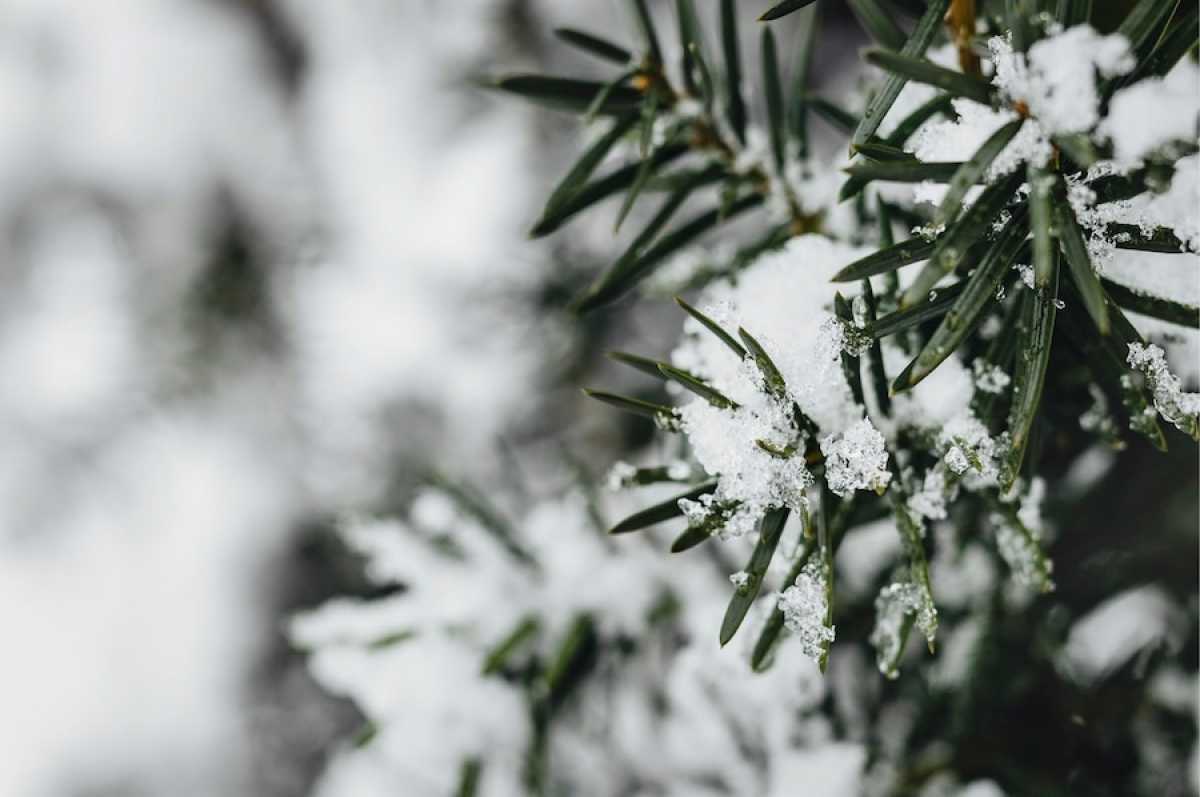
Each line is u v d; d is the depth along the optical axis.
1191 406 0.41
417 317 1.01
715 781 0.50
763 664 0.46
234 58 1.35
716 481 0.43
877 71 0.49
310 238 1.22
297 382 1.11
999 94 0.41
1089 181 0.41
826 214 0.47
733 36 0.47
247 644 1.15
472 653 0.50
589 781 0.53
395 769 0.53
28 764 1.32
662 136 0.47
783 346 0.43
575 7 1.10
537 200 1.03
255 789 1.16
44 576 1.33
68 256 1.29
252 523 1.14
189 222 1.28
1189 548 0.49
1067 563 0.50
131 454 1.24
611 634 0.51
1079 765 0.50
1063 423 0.47
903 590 0.43
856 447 0.42
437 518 0.51
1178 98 0.40
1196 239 0.41
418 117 1.20
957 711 0.50
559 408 0.83
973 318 0.41
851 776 0.49
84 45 1.35
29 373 1.24
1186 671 0.50
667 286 0.51
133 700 1.28
